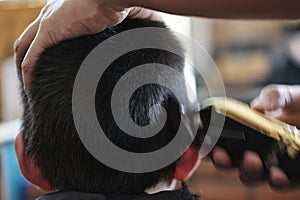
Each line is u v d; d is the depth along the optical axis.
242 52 2.53
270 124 0.70
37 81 0.69
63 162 0.69
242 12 0.57
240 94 2.06
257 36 2.51
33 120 0.70
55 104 0.68
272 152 0.68
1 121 1.76
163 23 0.73
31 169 0.73
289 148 0.68
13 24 1.76
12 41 1.76
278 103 0.90
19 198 1.70
